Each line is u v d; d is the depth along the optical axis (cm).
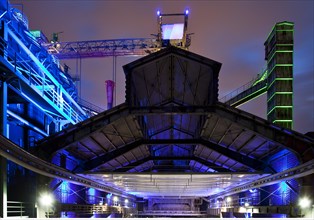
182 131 3341
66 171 2630
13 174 2530
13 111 3016
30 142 3216
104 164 3266
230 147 3167
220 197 5675
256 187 3372
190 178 3300
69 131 2638
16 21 3175
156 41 7388
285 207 2522
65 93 4425
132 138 3108
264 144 2825
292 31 5191
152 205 7869
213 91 2531
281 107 5059
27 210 2345
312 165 2102
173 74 2639
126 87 2580
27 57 3269
